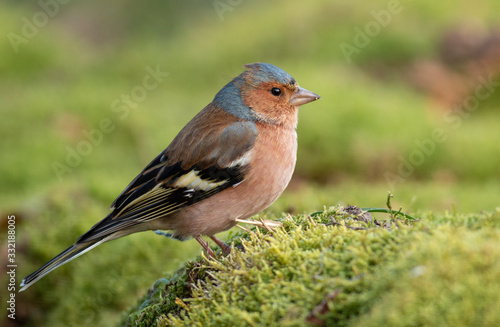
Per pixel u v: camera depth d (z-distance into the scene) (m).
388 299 3.40
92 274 9.39
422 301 3.30
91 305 9.09
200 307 4.37
